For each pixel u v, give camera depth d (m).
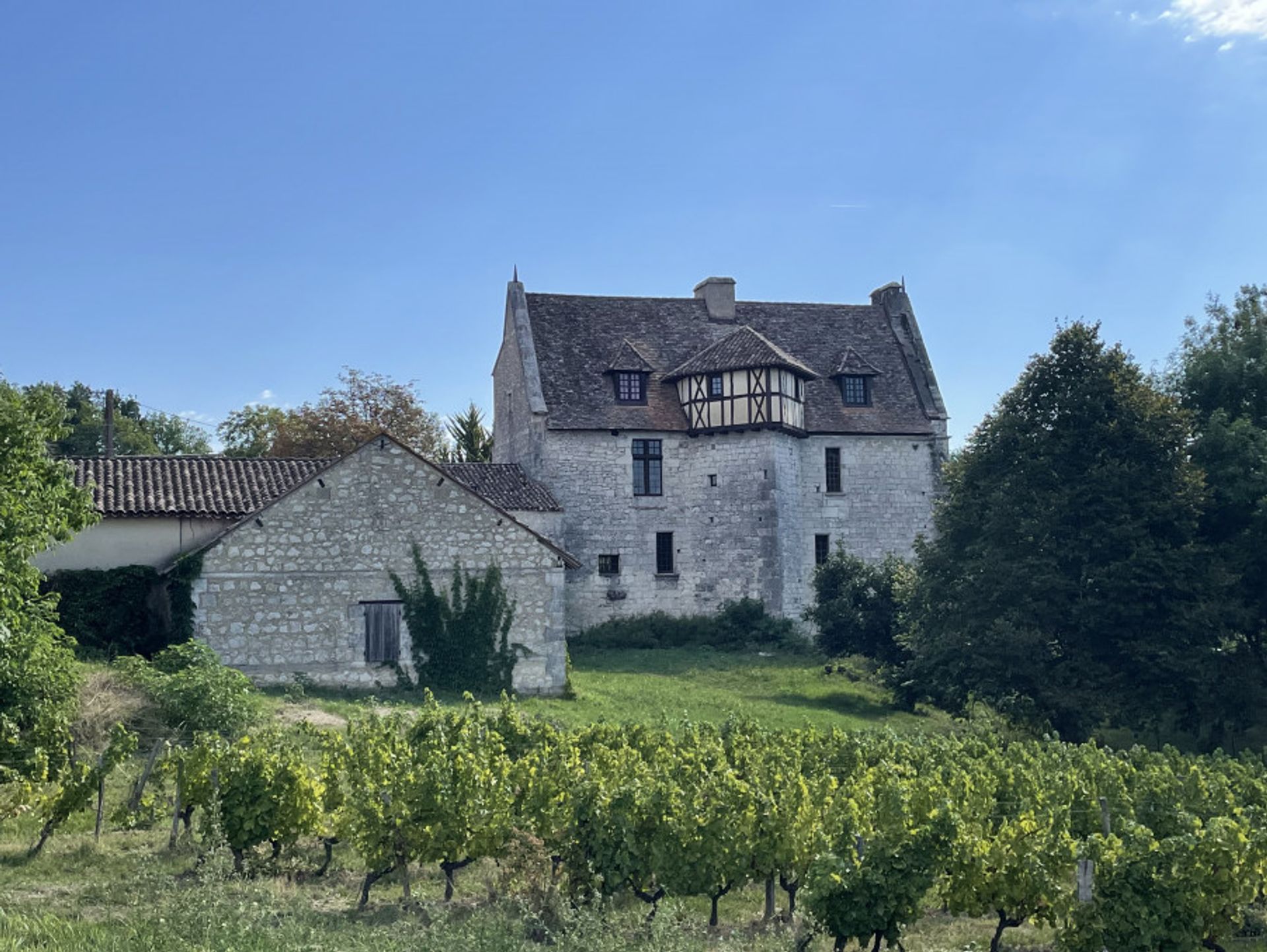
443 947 11.13
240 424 60.16
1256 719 28.75
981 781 16.59
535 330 40.28
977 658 27.44
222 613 25.09
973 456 30.30
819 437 40.56
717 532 38.84
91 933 10.87
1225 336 35.00
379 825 13.65
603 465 38.75
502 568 26.92
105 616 26.06
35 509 16.91
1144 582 27.20
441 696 25.88
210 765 15.07
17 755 15.92
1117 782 17.53
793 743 20.30
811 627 39.16
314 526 25.78
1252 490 29.16
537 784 15.05
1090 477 28.14
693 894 13.84
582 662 34.12
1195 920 12.30
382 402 54.38
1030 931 14.44
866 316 44.19
